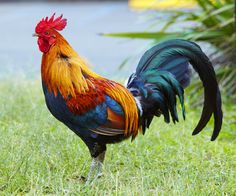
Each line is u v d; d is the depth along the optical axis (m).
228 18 15.32
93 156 9.95
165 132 12.74
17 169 9.90
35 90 15.55
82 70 9.74
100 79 9.85
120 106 9.78
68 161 10.65
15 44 27.44
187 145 11.92
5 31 30.95
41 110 12.72
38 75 17.38
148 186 9.63
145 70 10.45
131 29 30.19
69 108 9.61
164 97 10.35
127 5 40.44
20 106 13.86
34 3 44.50
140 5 39.00
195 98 14.98
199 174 10.09
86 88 9.62
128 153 11.27
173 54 10.43
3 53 25.23
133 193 9.19
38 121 12.24
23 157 10.27
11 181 9.76
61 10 39.19
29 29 31.50
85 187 9.51
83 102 9.58
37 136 11.28
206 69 10.34
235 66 15.23
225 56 15.32
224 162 10.79
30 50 25.89
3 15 37.28
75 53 9.86
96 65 22.77
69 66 9.65
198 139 12.33
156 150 11.51
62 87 9.59
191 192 9.31
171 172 10.20
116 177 9.64
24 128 11.97
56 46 9.69
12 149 10.62
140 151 11.32
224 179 10.08
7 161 10.26
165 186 9.55
